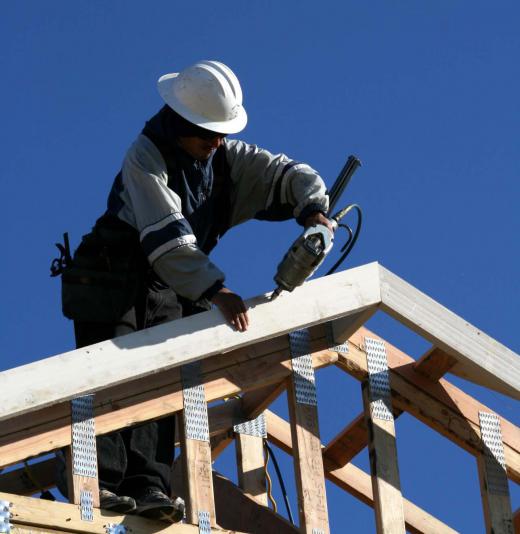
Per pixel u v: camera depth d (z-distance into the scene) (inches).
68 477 236.8
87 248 261.3
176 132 260.1
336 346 267.1
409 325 261.3
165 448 260.2
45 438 236.4
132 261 260.1
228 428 304.0
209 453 247.9
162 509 237.9
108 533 235.0
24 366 229.5
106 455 251.8
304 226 262.5
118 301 259.1
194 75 264.4
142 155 257.0
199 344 241.8
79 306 259.6
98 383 233.0
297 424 256.7
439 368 274.7
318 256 246.1
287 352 261.7
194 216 264.4
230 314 244.4
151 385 248.1
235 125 263.9
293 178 267.1
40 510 229.3
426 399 274.7
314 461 255.3
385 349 274.1
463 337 264.5
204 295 244.5
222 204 271.1
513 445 279.1
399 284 261.4
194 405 250.1
